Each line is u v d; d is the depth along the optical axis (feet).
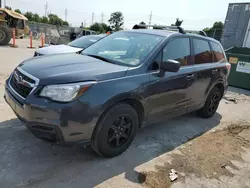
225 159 11.41
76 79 8.52
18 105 8.83
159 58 11.14
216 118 17.24
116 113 9.52
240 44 43.16
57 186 8.20
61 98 8.15
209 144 12.80
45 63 9.92
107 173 9.22
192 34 13.79
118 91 9.19
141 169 9.75
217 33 63.26
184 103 13.12
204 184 9.32
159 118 11.89
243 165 11.09
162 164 10.30
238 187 9.42
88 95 8.51
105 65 10.02
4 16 56.85
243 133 14.97
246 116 18.57
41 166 9.16
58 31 76.54
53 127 8.16
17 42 62.23
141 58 10.80
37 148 10.27
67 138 8.42
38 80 8.50
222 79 16.12
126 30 13.91
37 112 8.18
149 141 12.25
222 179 9.80
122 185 8.66
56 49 22.95
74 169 9.22
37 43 65.67
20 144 10.41
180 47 12.59
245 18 42.06
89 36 27.25
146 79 10.32
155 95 10.88
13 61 30.22
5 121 12.37
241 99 24.34
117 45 12.28
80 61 10.34
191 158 11.10
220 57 16.30
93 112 8.59
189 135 13.66
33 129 8.52
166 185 8.96
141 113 10.78
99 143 9.40
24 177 8.44
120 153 10.51
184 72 12.43
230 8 43.93
